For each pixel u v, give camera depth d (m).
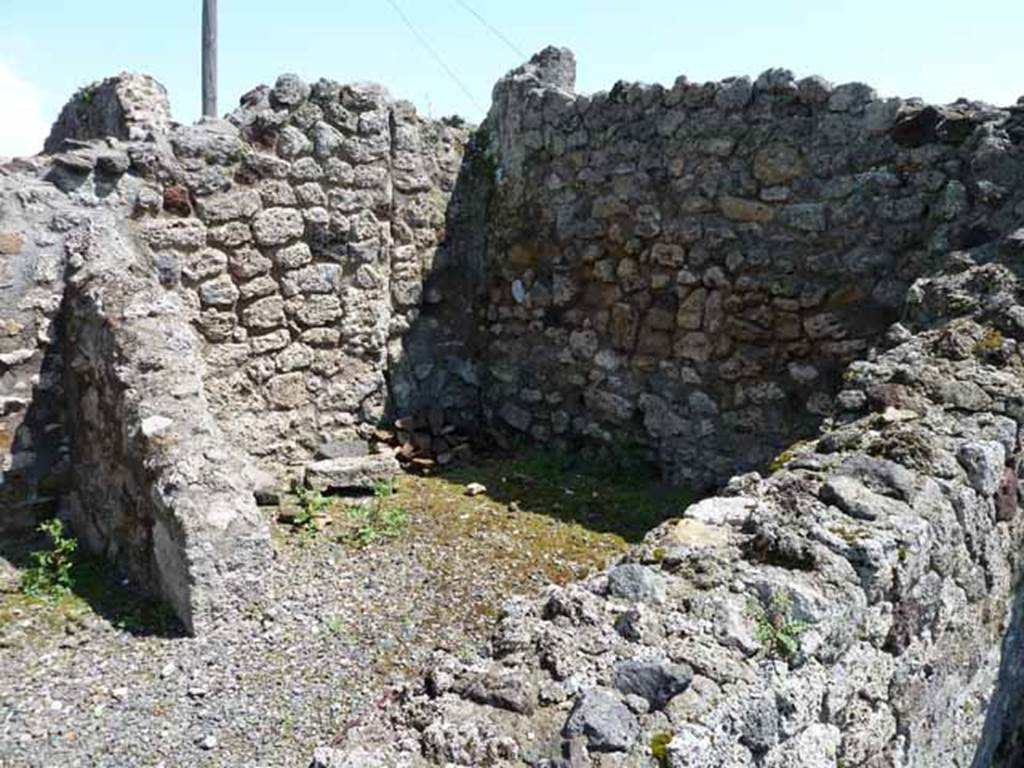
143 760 3.28
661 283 6.08
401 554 4.96
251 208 5.96
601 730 1.81
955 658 2.86
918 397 3.20
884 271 5.14
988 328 3.60
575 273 6.55
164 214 5.63
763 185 5.56
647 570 2.27
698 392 5.98
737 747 1.91
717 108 5.70
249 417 6.11
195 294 5.79
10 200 5.05
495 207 7.01
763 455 5.72
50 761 3.26
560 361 6.71
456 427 7.05
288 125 6.09
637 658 1.98
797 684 2.07
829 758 2.20
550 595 2.28
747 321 5.70
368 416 6.69
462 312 7.17
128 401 4.43
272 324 6.15
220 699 3.64
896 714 2.53
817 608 2.15
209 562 4.14
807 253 5.43
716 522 2.57
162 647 4.02
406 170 6.74
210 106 10.77
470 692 1.96
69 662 3.89
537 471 6.42
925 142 4.95
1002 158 4.65
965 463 2.83
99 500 4.90
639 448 6.32
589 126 6.33
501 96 6.89
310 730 3.46
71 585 4.61
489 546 5.09
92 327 4.76
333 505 5.64
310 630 4.15
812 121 5.35
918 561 2.47
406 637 4.12
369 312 6.61
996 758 3.44
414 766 1.79
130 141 5.61
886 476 2.67
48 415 5.18
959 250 4.42
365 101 6.42
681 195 5.91
